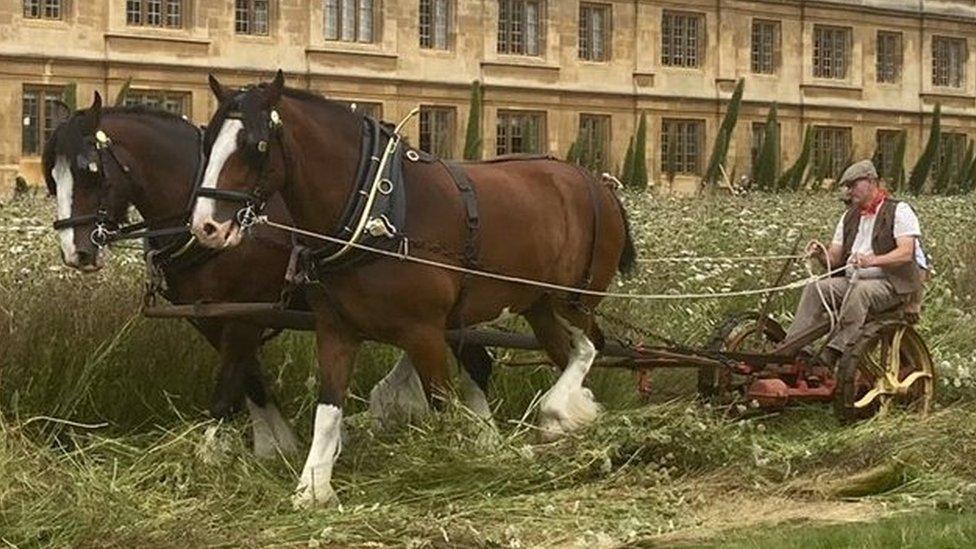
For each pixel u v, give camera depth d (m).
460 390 12.20
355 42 54.09
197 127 11.59
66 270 12.55
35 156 47.16
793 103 66.25
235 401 11.38
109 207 10.77
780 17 66.00
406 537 9.37
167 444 10.56
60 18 47.69
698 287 15.94
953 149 71.88
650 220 20.80
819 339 13.56
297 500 9.99
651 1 61.97
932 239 20.98
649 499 10.45
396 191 10.36
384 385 11.88
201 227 9.67
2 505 9.30
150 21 49.50
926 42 70.75
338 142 10.27
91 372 11.76
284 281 11.16
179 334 12.33
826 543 9.09
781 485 10.90
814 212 23.86
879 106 69.06
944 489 10.57
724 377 13.14
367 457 10.88
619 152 61.16
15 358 11.59
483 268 10.85
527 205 11.31
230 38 50.72
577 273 12.01
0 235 15.03
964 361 14.12
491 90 57.38
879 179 13.62
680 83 62.91
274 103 9.93
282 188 10.17
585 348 12.15
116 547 9.07
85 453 10.62
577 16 60.06
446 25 56.66
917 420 12.53
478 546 9.27
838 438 11.92
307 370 12.73
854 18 68.25
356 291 10.21
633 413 12.09
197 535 9.23
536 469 10.77
